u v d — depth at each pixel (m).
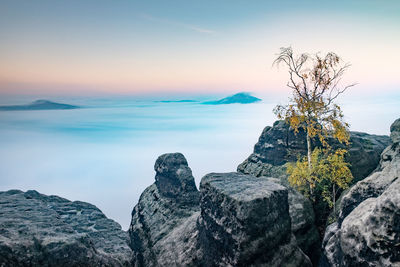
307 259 16.12
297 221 19.92
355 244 11.39
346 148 29.67
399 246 9.57
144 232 33.09
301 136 33.19
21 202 19.42
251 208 13.80
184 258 18.94
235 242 13.86
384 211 10.34
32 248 12.45
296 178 24.33
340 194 24.00
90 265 13.57
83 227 24.22
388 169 16.67
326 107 23.56
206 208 17.22
